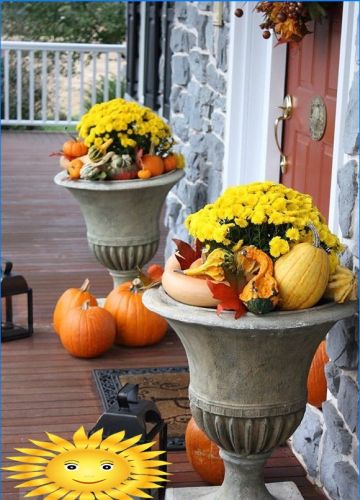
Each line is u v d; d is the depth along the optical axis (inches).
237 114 195.0
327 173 155.7
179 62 246.8
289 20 141.5
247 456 117.0
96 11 613.3
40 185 351.9
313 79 161.8
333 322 110.0
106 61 464.4
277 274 106.7
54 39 613.9
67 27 612.7
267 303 104.3
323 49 155.2
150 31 337.1
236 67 192.4
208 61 218.1
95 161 183.2
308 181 166.7
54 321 193.0
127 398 111.7
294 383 112.8
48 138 454.0
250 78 192.2
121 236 189.5
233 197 110.7
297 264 106.3
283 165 180.9
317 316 105.8
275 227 109.9
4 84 477.4
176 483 136.6
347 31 122.6
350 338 120.5
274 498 123.6
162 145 192.1
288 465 142.9
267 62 185.0
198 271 108.7
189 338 110.8
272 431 113.9
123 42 619.2
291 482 132.3
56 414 158.9
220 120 207.2
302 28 143.5
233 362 109.3
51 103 537.6
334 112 151.0
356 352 120.1
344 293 110.0
